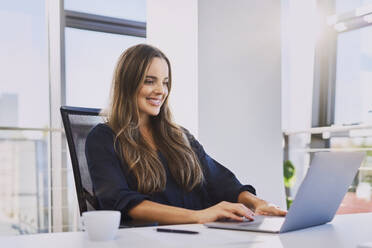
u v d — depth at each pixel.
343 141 3.19
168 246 0.75
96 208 1.47
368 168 3.00
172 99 3.04
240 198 1.56
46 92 3.08
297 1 3.56
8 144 2.96
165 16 3.07
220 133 3.05
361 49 3.15
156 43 3.08
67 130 1.56
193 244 0.77
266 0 3.28
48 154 3.05
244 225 0.98
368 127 2.88
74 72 3.19
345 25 3.24
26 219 3.00
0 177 2.94
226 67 3.10
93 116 1.66
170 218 1.20
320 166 0.91
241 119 3.13
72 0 3.19
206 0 3.04
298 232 0.93
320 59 3.46
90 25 3.24
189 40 3.02
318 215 1.00
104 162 1.43
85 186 1.50
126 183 1.42
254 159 3.17
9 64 3.00
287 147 3.59
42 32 3.09
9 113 2.98
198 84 2.98
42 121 3.06
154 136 1.65
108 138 1.51
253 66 3.21
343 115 3.32
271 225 0.98
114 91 1.61
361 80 3.16
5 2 3.00
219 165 1.76
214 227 0.98
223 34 3.10
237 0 3.16
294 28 3.57
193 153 1.66
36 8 3.07
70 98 3.16
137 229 0.96
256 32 3.22
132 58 1.60
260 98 3.22
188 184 1.58
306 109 3.53
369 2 3.09
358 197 3.07
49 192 3.04
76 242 0.80
